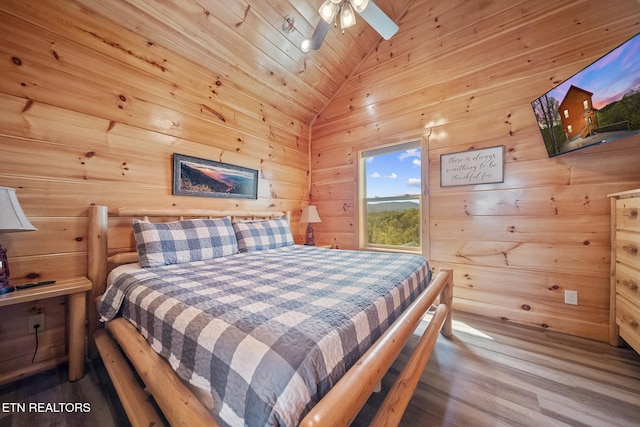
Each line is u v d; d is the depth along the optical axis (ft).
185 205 7.39
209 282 4.08
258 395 1.95
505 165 7.14
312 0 7.27
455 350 5.59
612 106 4.87
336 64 9.67
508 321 7.07
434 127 8.36
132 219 5.99
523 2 6.91
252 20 7.08
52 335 5.14
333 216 11.10
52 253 5.11
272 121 10.16
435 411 3.86
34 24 4.87
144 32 6.35
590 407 3.91
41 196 4.98
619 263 5.47
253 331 2.36
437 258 8.28
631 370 4.81
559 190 6.43
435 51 8.36
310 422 1.68
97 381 4.69
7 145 4.62
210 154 7.98
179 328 2.82
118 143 6.01
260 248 7.79
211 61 7.70
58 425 3.65
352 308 3.00
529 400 4.08
